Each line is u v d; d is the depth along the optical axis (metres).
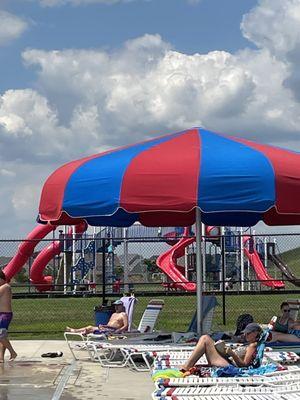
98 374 12.79
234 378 9.96
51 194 13.58
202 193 12.09
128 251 37.22
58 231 44.78
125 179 12.49
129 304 16.23
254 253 46.84
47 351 15.91
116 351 14.48
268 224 17.64
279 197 12.17
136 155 12.89
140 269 46.94
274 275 51.00
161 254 45.22
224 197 12.09
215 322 22.94
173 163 12.44
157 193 12.28
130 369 13.26
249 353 11.05
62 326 22.16
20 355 15.27
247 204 12.08
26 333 20.25
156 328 21.06
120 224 17.42
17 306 31.61
